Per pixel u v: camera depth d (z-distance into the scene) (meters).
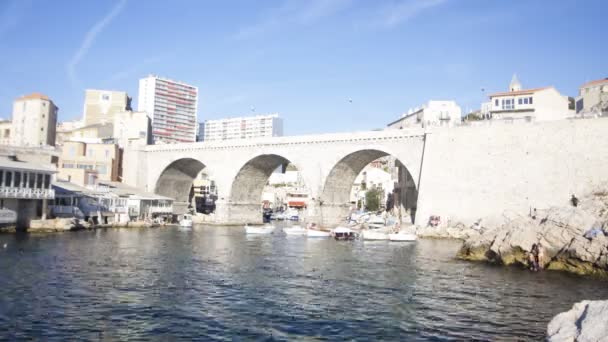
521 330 19.78
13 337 17.72
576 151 55.25
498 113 74.50
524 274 33.97
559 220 36.94
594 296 26.50
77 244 45.56
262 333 19.08
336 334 19.09
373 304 24.17
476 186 60.78
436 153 64.25
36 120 105.50
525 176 57.81
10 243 43.31
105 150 90.19
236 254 44.31
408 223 84.94
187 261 38.09
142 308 22.33
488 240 41.66
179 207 103.69
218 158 89.25
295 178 175.25
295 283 29.69
